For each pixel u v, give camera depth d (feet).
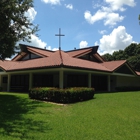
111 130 20.15
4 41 41.50
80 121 23.52
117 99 42.70
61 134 18.40
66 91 37.70
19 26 45.42
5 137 17.25
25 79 73.26
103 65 75.87
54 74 69.00
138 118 25.52
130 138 17.89
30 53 76.74
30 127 20.52
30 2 45.01
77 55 69.67
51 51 83.20
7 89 72.74
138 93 58.95
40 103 37.76
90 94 43.98
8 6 38.19
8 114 27.32
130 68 80.59
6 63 75.51
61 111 29.60
